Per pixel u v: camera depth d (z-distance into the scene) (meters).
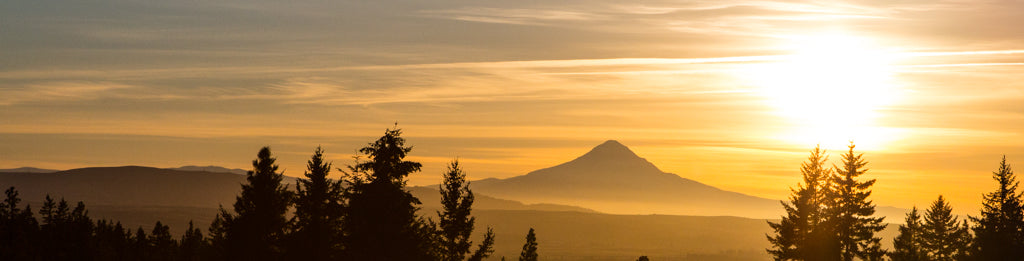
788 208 82.50
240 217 65.00
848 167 81.75
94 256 115.31
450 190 91.38
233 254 64.62
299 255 63.28
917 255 93.31
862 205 80.81
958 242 91.38
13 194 119.31
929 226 95.56
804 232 81.19
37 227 119.62
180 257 124.94
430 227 72.75
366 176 62.88
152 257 125.44
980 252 80.94
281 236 64.75
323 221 63.97
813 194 82.12
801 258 80.69
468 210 91.31
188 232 132.25
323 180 64.25
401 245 62.41
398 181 63.34
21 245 108.25
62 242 115.94
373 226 61.78
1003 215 81.56
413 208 64.31
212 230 113.81
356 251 62.06
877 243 81.25
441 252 88.50
